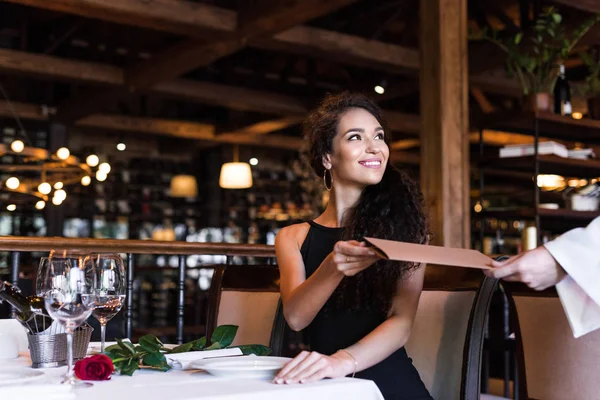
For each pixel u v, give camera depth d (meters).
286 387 1.23
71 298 1.26
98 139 10.83
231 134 10.17
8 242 2.65
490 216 4.69
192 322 9.27
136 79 7.48
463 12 4.63
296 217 10.73
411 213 1.82
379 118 1.89
